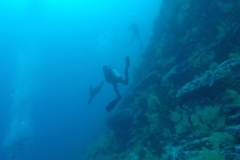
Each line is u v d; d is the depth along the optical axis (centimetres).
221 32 746
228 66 578
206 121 538
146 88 1136
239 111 492
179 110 709
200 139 520
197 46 891
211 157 396
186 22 1109
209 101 598
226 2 855
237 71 548
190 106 664
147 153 679
